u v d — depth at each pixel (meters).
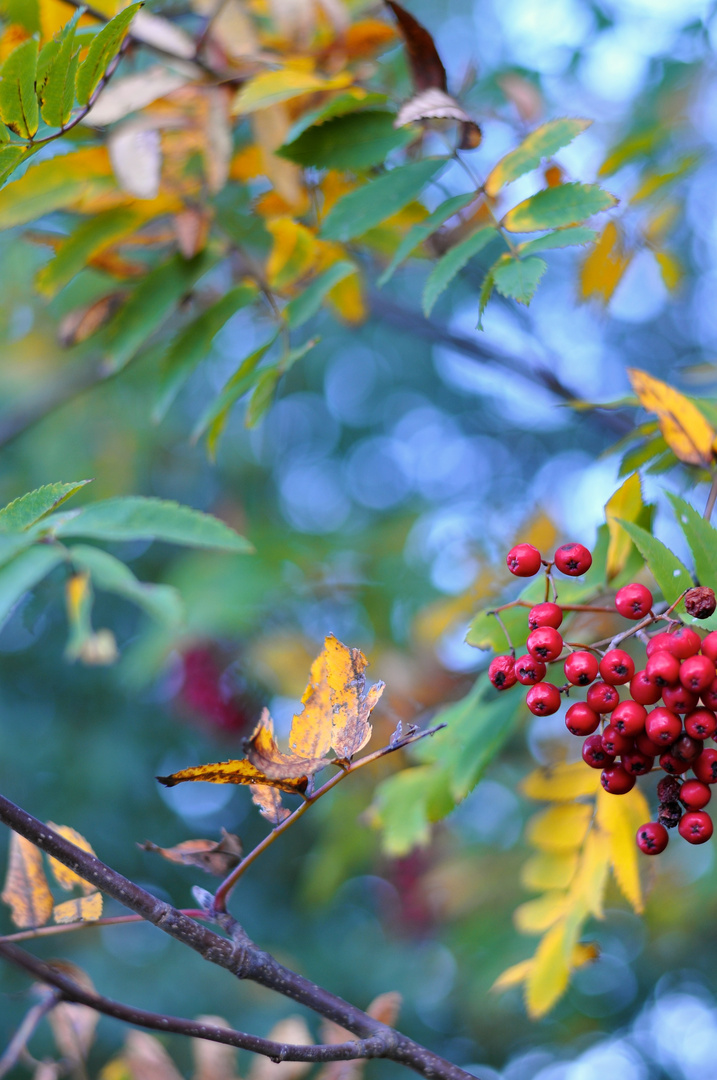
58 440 2.31
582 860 1.19
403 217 1.23
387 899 2.65
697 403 1.15
